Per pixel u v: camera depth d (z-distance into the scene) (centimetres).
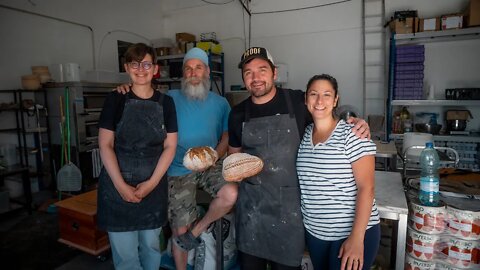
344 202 127
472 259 153
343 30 514
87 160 399
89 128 406
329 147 127
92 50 505
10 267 240
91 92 404
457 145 421
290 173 143
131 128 157
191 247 179
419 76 418
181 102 196
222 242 172
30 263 245
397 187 175
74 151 391
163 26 652
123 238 168
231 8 593
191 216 187
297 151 143
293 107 147
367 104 509
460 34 404
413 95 423
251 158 136
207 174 190
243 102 161
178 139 190
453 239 155
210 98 203
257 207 148
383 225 229
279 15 556
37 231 306
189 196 188
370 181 122
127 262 173
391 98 434
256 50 147
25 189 352
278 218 144
